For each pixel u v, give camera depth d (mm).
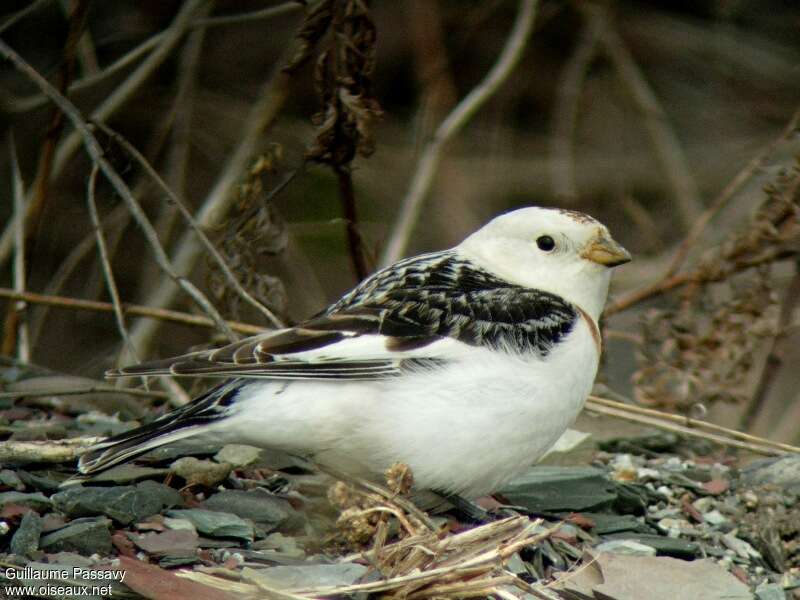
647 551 8297
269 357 7523
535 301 8156
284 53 15750
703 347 11422
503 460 7848
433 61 17531
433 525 7480
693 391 11344
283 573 7102
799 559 8602
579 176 17969
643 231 17328
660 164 17812
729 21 18781
